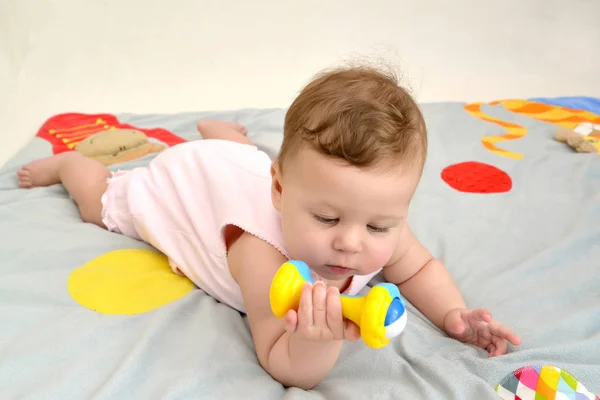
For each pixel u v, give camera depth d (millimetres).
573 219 1286
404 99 816
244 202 987
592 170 1466
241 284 932
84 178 1262
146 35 2176
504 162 1518
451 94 2127
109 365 852
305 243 772
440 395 830
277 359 852
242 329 977
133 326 939
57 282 1020
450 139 1628
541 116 1816
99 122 1672
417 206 1320
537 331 974
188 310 987
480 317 938
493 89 2164
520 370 882
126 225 1181
